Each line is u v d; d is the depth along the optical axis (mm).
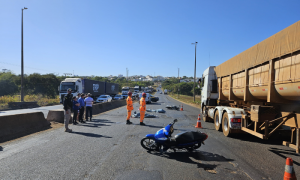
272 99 5859
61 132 8852
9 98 28234
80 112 11820
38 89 42906
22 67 26812
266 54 6113
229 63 9570
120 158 5453
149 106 26031
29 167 4715
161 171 4598
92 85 34969
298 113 5246
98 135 8266
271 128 6320
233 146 6898
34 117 9414
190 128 10375
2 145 6629
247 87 7559
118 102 26531
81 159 5312
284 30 5242
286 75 5219
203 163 5172
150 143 6355
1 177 4152
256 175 4410
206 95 12602
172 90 104688
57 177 4184
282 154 6000
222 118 9070
